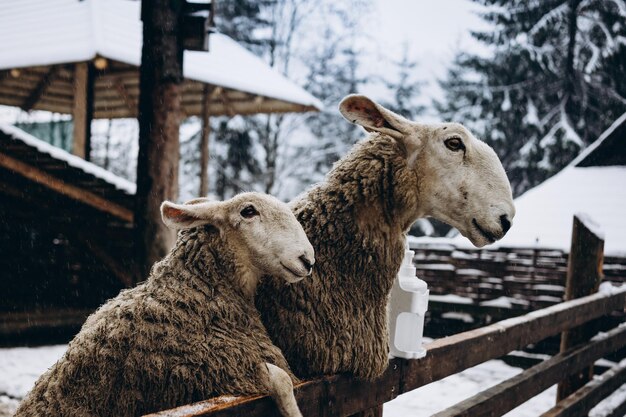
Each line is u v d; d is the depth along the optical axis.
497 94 20.86
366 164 2.46
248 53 14.78
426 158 2.45
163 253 5.39
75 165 7.91
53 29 11.02
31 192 8.23
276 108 13.72
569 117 20.56
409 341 2.53
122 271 8.70
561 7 20.69
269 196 2.31
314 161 21.78
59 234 9.84
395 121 2.45
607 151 11.15
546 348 7.92
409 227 2.56
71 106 15.41
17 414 2.12
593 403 4.57
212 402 1.71
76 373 2.02
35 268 9.60
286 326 2.29
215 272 2.23
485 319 8.52
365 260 2.37
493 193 2.39
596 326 5.05
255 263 2.24
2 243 9.20
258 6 23.30
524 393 3.57
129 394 1.94
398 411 5.84
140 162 5.40
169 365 1.95
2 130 7.34
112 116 16.23
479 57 21.62
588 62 20.42
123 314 2.08
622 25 20.19
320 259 2.35
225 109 14.05
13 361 6.84
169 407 1.92
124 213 8.30
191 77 10.53
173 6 5.31
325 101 22.91
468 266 8.78
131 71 11.34
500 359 8.13
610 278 7.96
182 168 22.61
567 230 9.02
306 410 2.03
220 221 2.27
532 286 8.30
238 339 2.07
